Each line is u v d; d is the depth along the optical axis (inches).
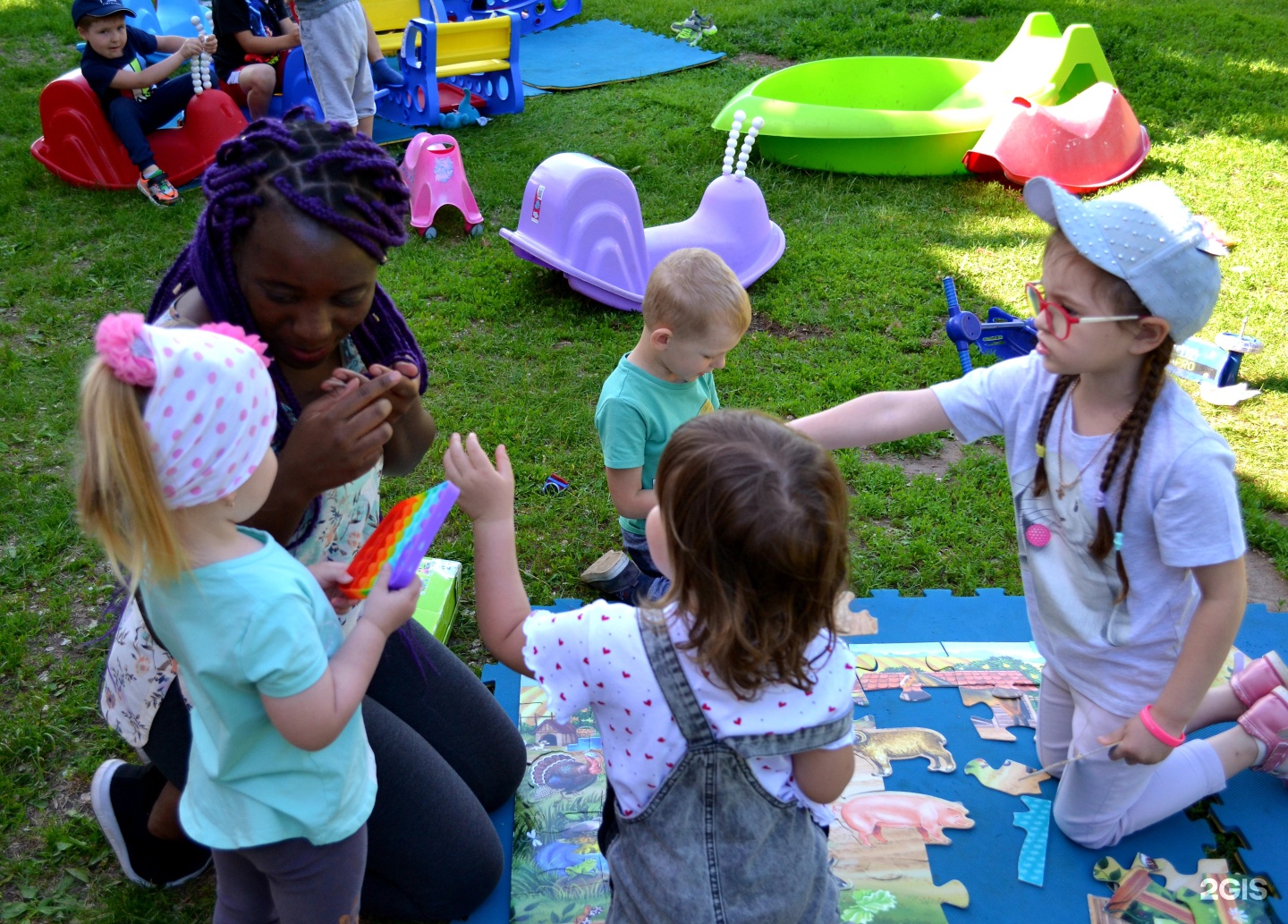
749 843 62.9
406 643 86.4
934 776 101.1
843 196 250.4
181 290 67.4
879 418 89.7
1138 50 347.9
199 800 66.7
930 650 117.2
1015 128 248.5
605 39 378.6
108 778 88.2
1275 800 98.9
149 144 243.8
